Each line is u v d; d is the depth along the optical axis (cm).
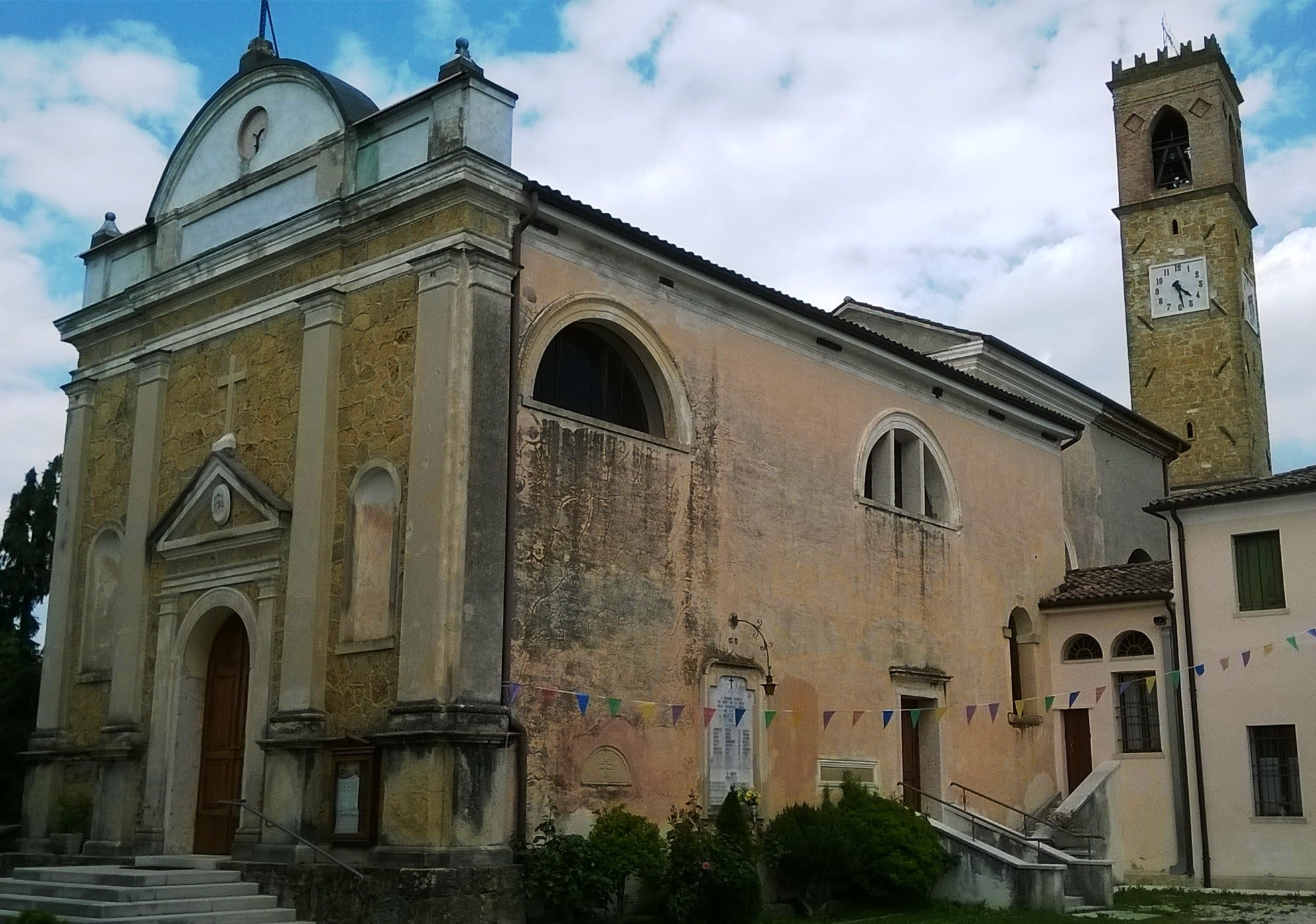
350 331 1571
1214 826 2081
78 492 1939
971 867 1814
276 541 1577
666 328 1752
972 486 2297
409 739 1361
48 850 1777
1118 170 4247
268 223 1719
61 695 1869
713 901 1491
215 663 1694
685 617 1702
